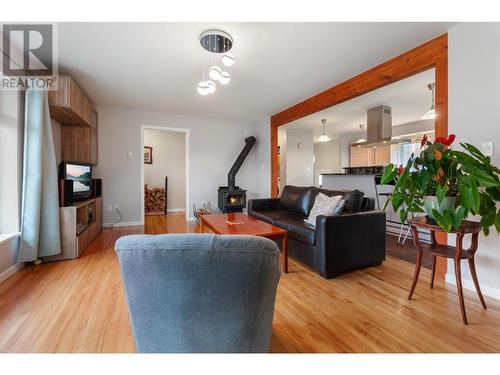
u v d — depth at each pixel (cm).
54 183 264
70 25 207
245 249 86
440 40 224
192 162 533
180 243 83
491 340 144
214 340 96
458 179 160
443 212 160
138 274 90
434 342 142
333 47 245
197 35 223
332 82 336
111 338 143
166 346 98
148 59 267
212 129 550
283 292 204
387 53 257
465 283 208
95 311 172
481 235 197
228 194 522
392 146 640
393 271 247
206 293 89
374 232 254
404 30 216
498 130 185
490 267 193
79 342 140
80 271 244
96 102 424
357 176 434
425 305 182
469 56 201
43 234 258
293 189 377
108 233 406
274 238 242
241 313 94
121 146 464
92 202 361
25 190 244
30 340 141
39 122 249
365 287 212
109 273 239
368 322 162
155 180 672
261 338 103
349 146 734
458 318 166
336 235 230
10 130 246
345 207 267
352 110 495
